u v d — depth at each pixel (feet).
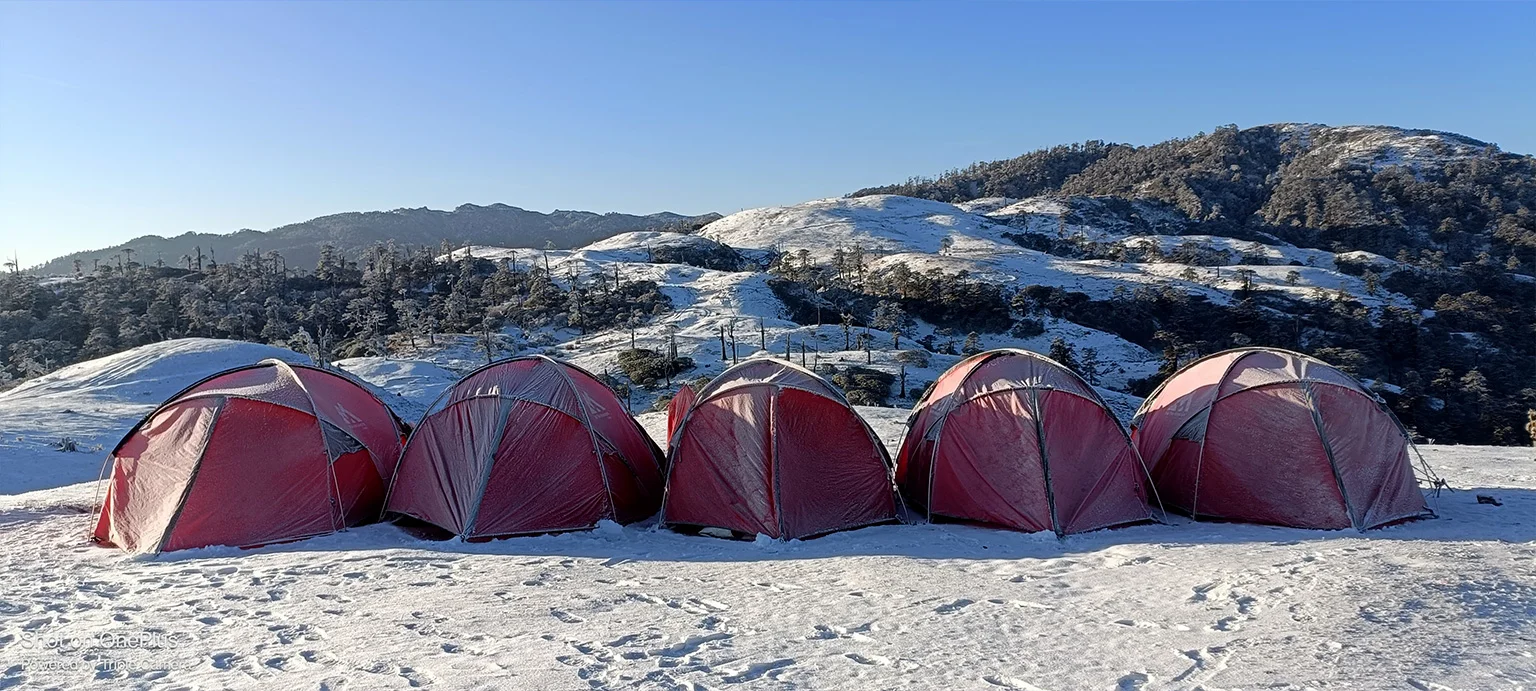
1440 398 252.21
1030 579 30.86
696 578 31.94
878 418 88.38
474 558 35.94
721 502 40.81
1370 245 554.05
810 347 263.08
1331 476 40.01
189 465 40.01
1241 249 540.52
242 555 37.45
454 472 41.50
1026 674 20.58
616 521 42.47
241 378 44.70
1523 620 23.97
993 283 371.35
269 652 23.18
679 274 403.13
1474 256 496.64
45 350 271.28
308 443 42.04
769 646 23.07
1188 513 43.27
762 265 542.98
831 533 40.52
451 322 312.09
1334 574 29.09
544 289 354.33
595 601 28.37
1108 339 321.11
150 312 307.58
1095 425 42.04
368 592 30.07
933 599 27.94
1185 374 47.70
